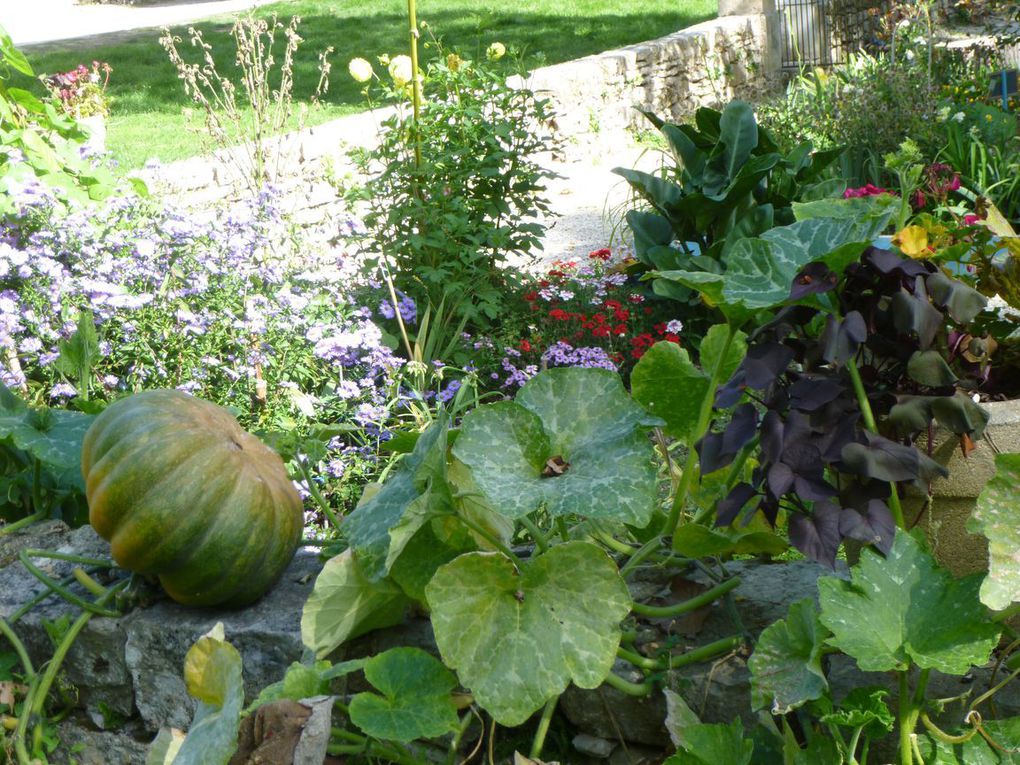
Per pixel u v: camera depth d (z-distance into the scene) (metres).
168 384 4.19
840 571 2.30
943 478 1.97
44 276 4.16
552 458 2.07
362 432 4.01
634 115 11.47
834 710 1.90
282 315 4.32
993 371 2.19
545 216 5.80
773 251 1.95
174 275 4.40
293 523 2.54
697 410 2.22
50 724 2.59
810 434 1.85
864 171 7.91
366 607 2.23
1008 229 2.19
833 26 13.91
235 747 1.71
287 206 6.46
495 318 5.49
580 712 2.20
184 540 2.34
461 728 2.09
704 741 1.82
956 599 1.74
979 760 1.80
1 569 2.81
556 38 16.20
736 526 2.33
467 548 2.16
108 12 20.98
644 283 5.85
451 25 17.42
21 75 13.45
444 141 5.57
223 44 16.02
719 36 12.95
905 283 1.88
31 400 4.00
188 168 6.76
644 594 2.33
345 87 13.16
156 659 2.49
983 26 12.68
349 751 2.11
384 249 5.36
